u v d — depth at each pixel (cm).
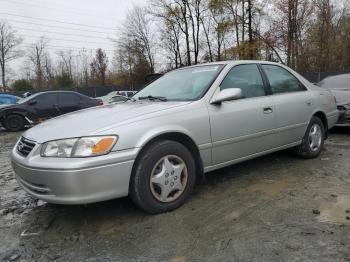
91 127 330
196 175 400
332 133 791
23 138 372
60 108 1316
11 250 307
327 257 269
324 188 415
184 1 3966
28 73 6228
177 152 363
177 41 4247
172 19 4059
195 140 379
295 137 507
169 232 321
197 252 286
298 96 511
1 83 5812
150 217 353
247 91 446
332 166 505
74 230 338
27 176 333
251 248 287
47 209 396
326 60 3195
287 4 2983
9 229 351
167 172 356
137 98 459
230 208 367
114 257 286
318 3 3177
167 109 370
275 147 476
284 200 383
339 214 343
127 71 5228
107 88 3772
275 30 3061
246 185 436
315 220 332
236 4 3191
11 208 407
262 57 3155
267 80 478
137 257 284
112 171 320
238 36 3334
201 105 391
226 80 428
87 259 286
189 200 392
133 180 340
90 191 312
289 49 3066
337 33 3275
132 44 5066
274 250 283
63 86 5500
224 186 435
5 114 1245
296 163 523
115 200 401
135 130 336
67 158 313
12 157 366
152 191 349
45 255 296
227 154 413
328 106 571
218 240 303
